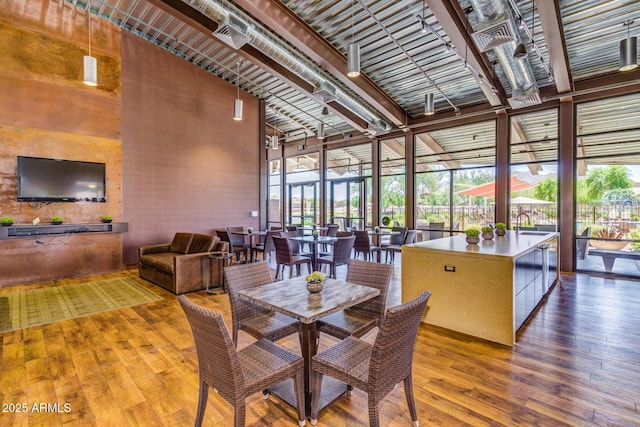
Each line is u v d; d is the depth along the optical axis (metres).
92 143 5.54
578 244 5.73
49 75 5.10
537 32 4.50
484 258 2.92
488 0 3.08
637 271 5.25
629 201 5.34
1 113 4.68
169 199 6.63
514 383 2.22
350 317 2.39
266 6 4.12
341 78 5.59
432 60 5.47
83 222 5.45
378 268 2.46
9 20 4.75
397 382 1.64
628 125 5.34
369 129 7.64
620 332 3.05
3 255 4.79
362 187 9.38
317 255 5.46
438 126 7.47
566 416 1.87
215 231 7.42
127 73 6.00
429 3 3.74
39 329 3.18
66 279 5.27
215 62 6.68
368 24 4.62
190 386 2.20
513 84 4.79
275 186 11.76
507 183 6.49
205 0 3.76
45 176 4.97
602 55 4.91
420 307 1.60
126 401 2.03
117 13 5.58
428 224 7.83
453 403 2.00
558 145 5.85
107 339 2.95
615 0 3.75
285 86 7.62
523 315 3.19
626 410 1.92
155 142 6.42
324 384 2.19
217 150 7.49
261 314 2.50
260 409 1.97
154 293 4.48
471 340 2.92
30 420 1.84
